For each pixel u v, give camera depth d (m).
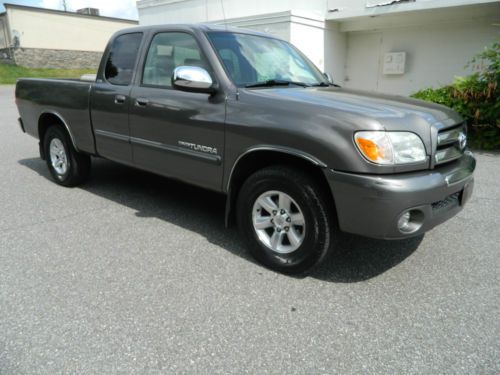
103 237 3.77
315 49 11.10
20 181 5.57
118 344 2.35
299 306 2.75
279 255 3.15
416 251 3.58
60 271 3.14
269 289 2.95
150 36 4.07
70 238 3.74
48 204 4.64
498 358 2.28
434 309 2.74
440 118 3.00
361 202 2.65
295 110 2.92
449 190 2.85
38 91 5.25
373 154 2.60
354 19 11.30
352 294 2.90
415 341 2.42
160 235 3.84
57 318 2.57
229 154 3.29
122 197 4.92
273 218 3.15
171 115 3.67
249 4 12.59
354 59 12.11
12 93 19.66
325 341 2.41
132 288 2.92
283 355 2.29
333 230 2.92
